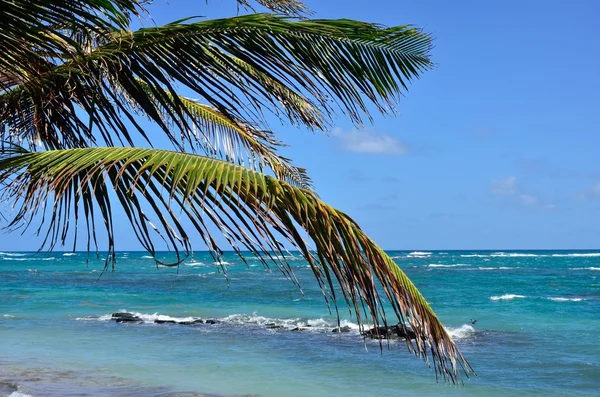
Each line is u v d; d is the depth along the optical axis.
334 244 2.55
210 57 3.68
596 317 22.08
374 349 15.03
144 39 3.61
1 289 38.28
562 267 74.44
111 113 3.73
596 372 12.52
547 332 18.30
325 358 13.91
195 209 2.58
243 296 32.97
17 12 3.09
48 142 4.19
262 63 3.71
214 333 18.11
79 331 18.36
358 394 10.78
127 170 3.06
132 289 39.31
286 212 2.58
